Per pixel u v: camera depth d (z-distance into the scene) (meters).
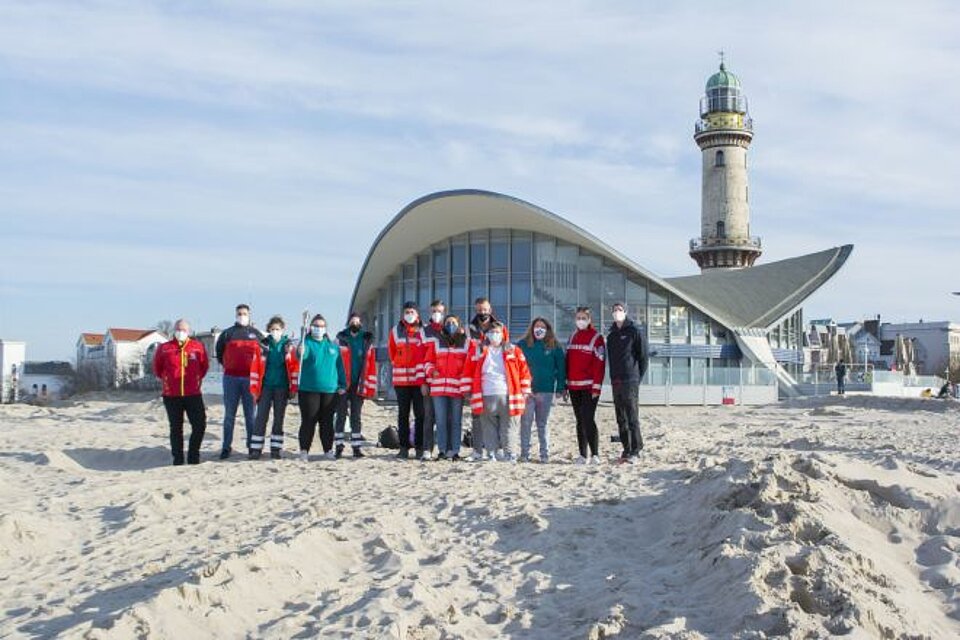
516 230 35.78
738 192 61.75
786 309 45.75
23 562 6.12
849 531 5.82
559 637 4.68
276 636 4.62
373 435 16.52
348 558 6.18
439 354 11.70
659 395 34.03
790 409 29.14
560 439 16.12
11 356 106.50
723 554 5.30
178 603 4.76
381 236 37.12
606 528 6.96
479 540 6.72
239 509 7.86
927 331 110.12
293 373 12.22
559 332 34.94
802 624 4.33
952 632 4.70
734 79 62.16
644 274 35.50
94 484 9.38
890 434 16.36
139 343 95.75
